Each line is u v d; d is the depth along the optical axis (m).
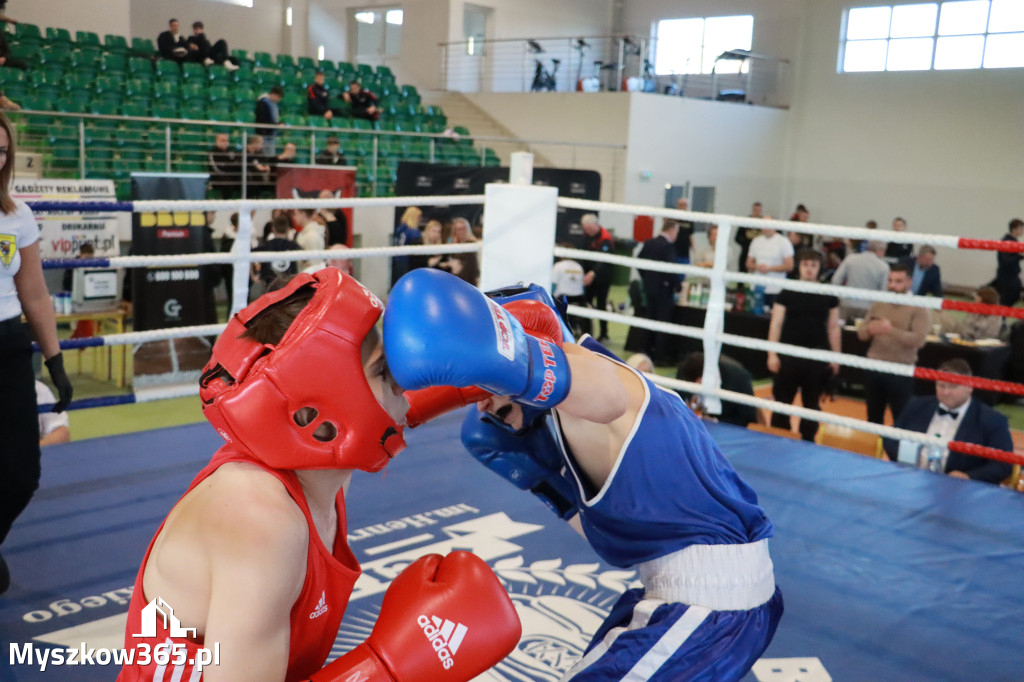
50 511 2.67
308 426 0.93
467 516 2.72
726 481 1.40
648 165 13.03
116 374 6.46
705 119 13.77
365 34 15.95
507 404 1.39
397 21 15.61
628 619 1.36
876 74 14.60
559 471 1.47
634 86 13.19
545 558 2.44
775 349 3.40
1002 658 2.05
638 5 16.61
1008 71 13.41
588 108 13.02
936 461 3.56
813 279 5.04
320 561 0.98
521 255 3.85
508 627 1.06
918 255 8.52
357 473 3.06
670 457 1.30
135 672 0.97
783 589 2.35
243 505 0.90
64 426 3.40
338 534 1.11
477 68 15.22
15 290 2.06
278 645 0.90
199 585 0.91
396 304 0.97
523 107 13.73
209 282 5.64
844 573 2.46
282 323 0.94
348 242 7.05
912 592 2.36
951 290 14.30
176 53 11.61
